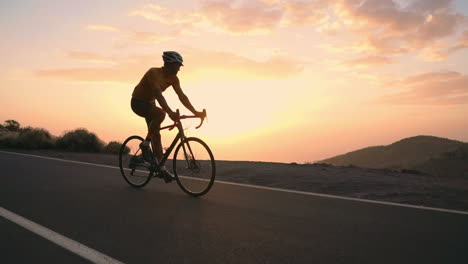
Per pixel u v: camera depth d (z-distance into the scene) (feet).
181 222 12.64
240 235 11.34
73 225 12.02
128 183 20.17
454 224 13.07
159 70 17.70
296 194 18.28
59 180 21.07
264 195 17.88
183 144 17.80
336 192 19.86
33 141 48.29
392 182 21.86
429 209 15.30
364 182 21.89
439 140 217.56
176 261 9.16
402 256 9.83
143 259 9.25
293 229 12.10
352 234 11.70
